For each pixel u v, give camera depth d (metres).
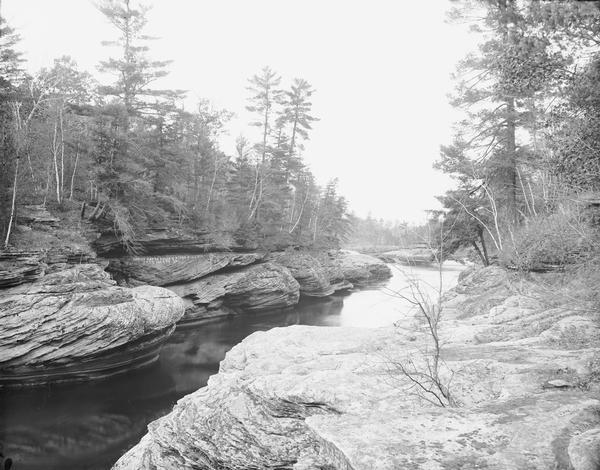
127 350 23.70
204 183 46.62
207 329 35.31
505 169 25.88
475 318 15.42
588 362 8.31
